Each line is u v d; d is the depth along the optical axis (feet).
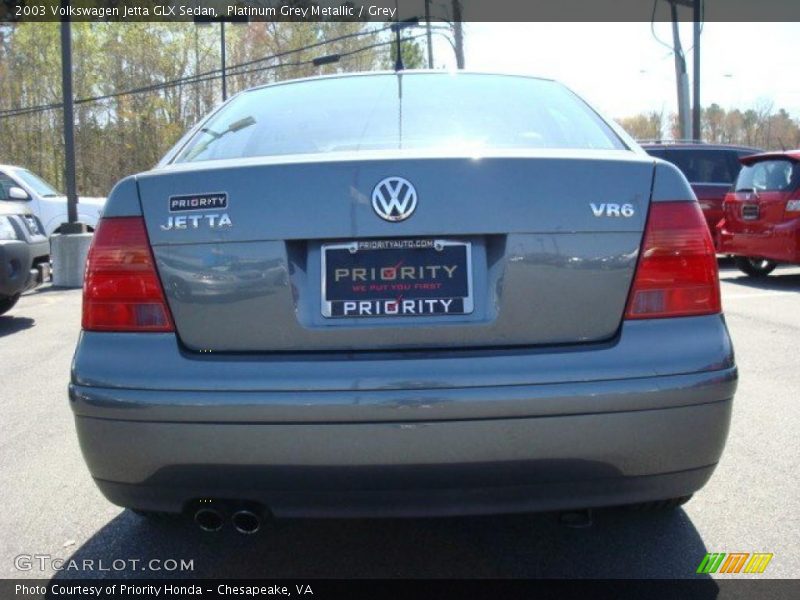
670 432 7.37
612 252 7.60
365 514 7.49
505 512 7.48
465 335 7.48
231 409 7.23
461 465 7.22
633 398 7.25
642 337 7.52
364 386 7.20
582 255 7.55
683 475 7.59
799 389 16.22
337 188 7.57
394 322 7.50
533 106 10.03
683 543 9.73
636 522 10.34
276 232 7.56
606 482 7.45
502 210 7.54
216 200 7.68
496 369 7.27
